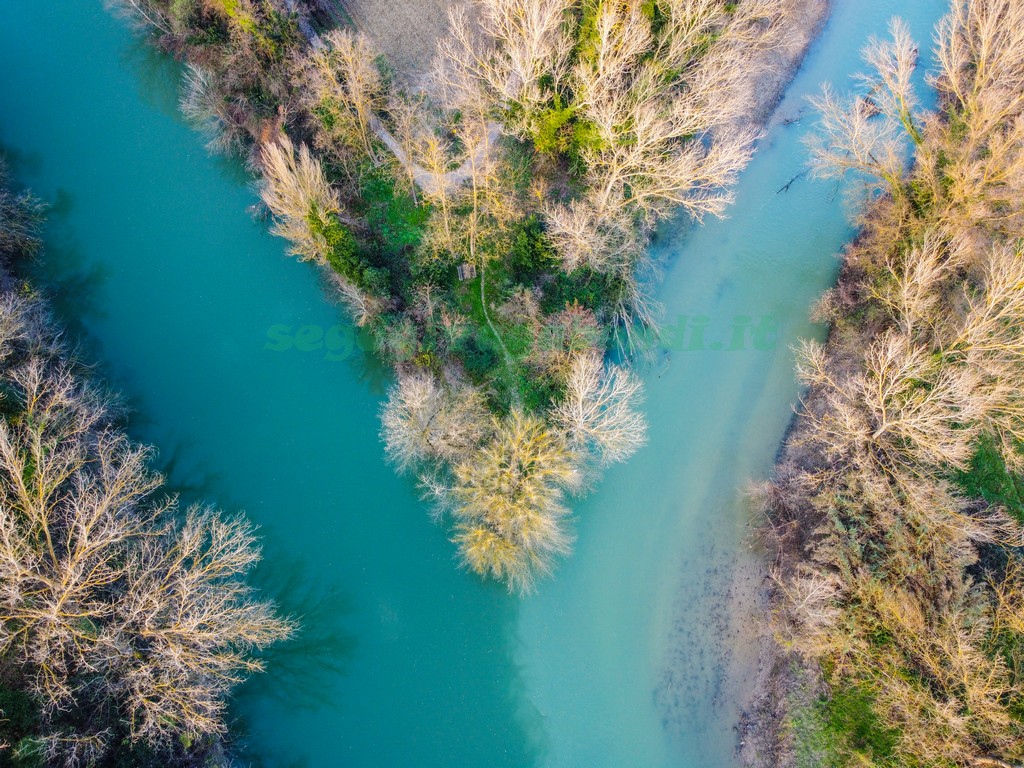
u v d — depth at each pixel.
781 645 30.23
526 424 28.67
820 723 28.72
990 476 29.86
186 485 31.69
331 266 31.89
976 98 29.08
